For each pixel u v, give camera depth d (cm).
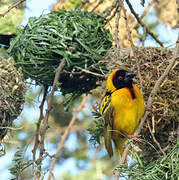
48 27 1077
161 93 991
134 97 973
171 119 1008
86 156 1479
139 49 1041
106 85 1072
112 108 997
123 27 1358
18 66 1095
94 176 1368
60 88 1140
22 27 1134
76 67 1066
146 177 795
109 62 1073
